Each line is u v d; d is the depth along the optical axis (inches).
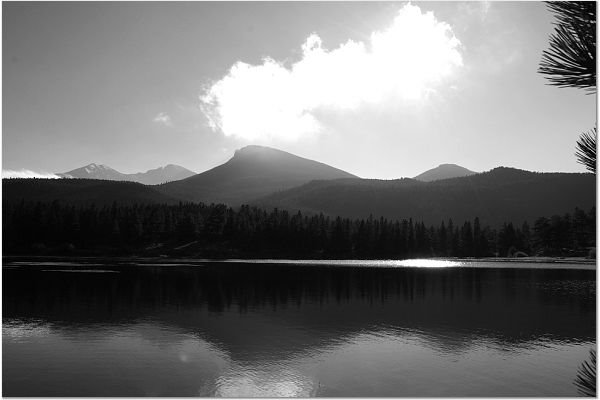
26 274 2805.1
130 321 1325.0
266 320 1360.7
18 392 697.0
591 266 4426.7
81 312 1482.5
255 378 778.8
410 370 831.1
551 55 177.5
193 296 1930.4
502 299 1902.1
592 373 210.8
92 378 770.8
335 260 6038.4
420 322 1339.8
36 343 1033.5
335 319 1385.3
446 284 2541.8
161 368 834.8
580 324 1321.4
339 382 758.5
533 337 1131.3
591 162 178.2
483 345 1038.4
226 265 4379.9
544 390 717.3
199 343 1039.0
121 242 6235.2
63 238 6117.1
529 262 5255.9
